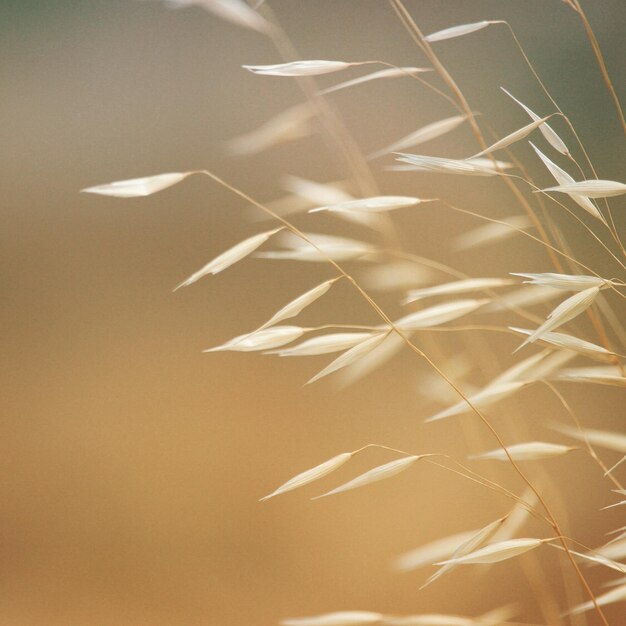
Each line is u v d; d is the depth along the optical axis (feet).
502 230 2.19
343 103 6.02
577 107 5.42
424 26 6.09
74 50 6.81
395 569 3.69
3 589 3.84
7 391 4.98
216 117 6.51
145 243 5.90
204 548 3.99
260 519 4.11
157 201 6.04
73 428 4.74
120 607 3.71
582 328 3.71
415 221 5.05
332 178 5.94
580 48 5.55
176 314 5.40
